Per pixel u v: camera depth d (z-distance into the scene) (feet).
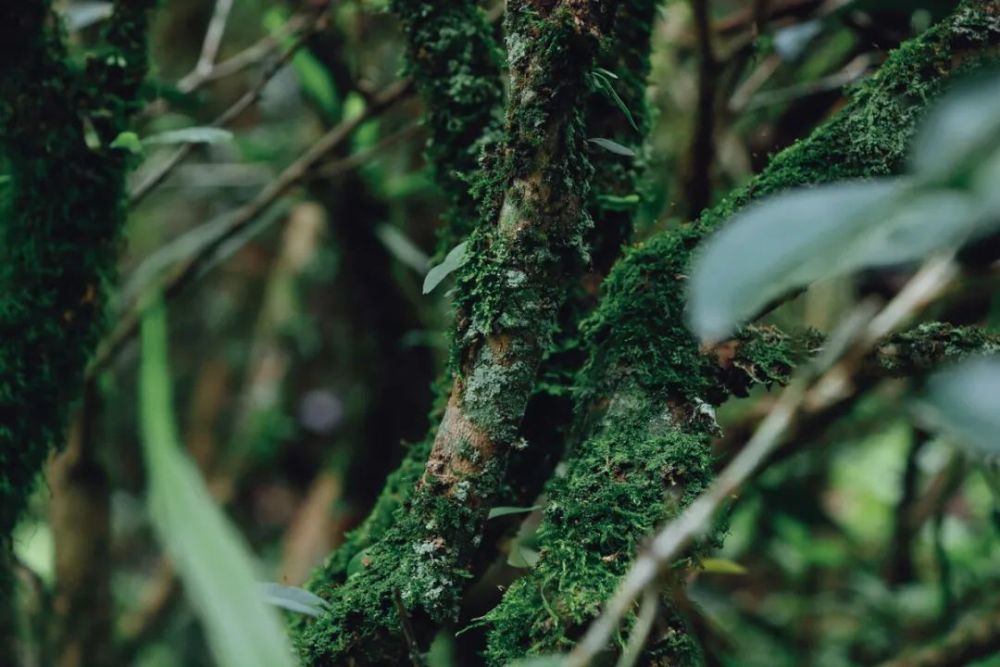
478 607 6.98
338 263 8.79
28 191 5.76
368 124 7.65
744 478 4.02
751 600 9.31
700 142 6.55
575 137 4.82
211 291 13.96
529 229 4.79
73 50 6.07
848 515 10.47
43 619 6.75
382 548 4.97
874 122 4.97
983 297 5.86
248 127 12.05
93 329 5.90
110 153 5.83
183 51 12.10
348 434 9.62
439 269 4.84
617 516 4.75
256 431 11.49
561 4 4.78
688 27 8.48
